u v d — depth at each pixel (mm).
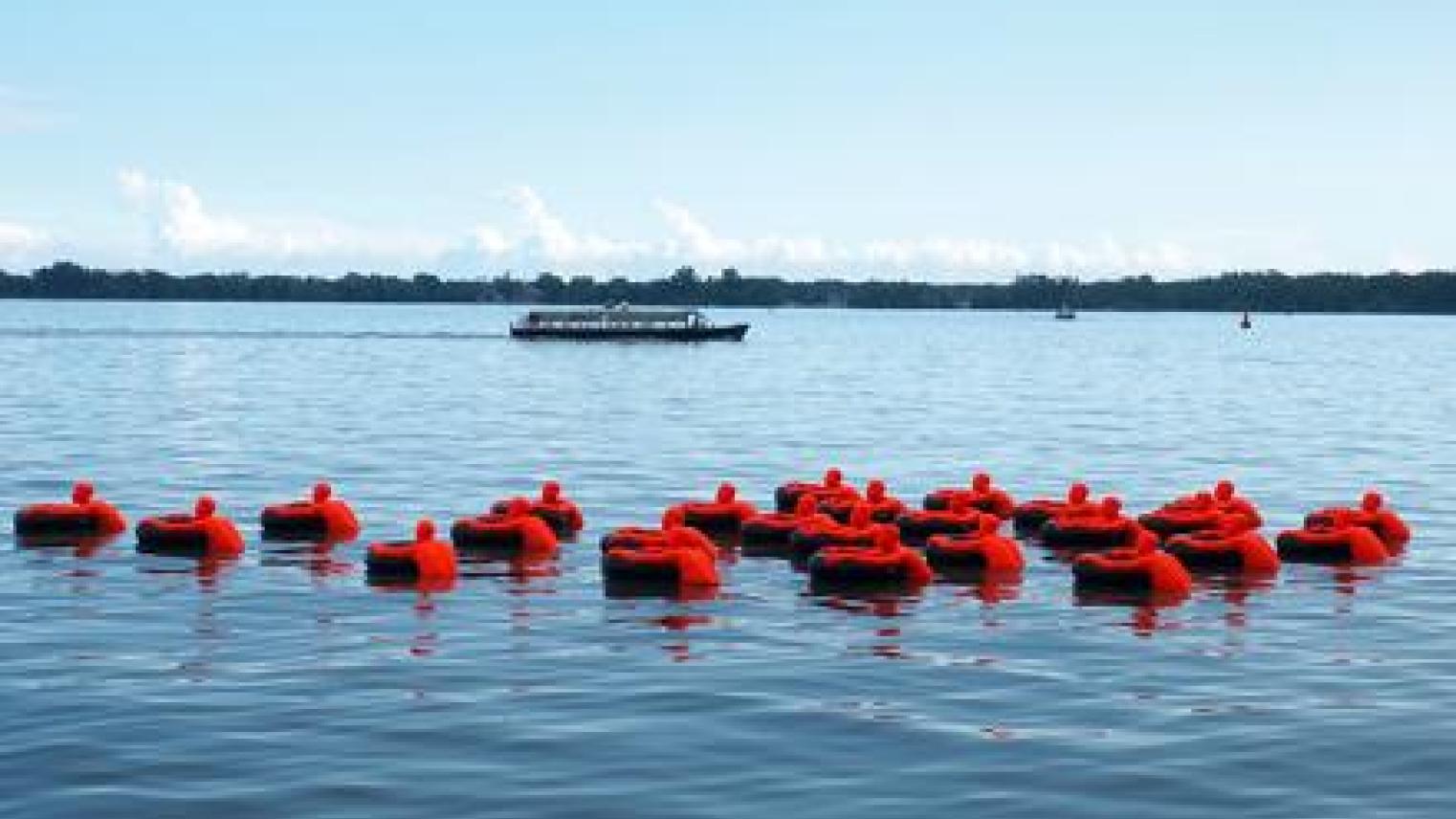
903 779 18172
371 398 91188
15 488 47219
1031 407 89625
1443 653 25062
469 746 19344
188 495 46062
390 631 26344
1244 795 17641
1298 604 29391
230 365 129500
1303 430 73938
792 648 25250
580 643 25484
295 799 17312
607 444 64125
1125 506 45812
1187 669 23828
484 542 35750
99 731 19828
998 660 24391
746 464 56688
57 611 27734
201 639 25453
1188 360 166125
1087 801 17422
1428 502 46031
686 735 19938
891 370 134750
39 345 164750
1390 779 18266
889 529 32281
